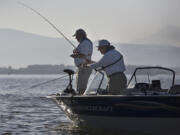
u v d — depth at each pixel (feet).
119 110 78.84
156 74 80.07
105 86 84.33
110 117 80.69
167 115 75.56
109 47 83.05
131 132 80.02
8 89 274.98
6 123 104.47
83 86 89.71
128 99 77.20
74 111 87.40
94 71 89.45
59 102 91.45
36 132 92.32
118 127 80.94
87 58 88.89
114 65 82.07
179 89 77.25
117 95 78.18
